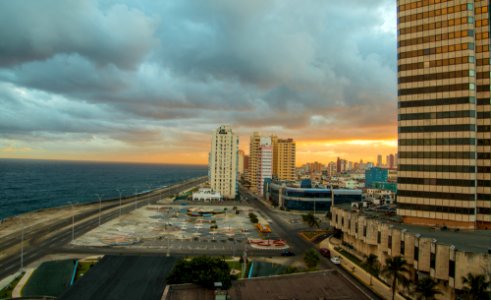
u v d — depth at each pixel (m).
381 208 139.62
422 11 114.38
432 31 112.50
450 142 107.38
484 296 62.47
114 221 187.62
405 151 114.25
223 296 61.16
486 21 109.69
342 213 133.62
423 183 110.75
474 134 105.69
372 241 108.50
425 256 83.25
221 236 154.25
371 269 95.62
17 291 87.38
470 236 92.25
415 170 112.31
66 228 165.38
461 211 104.44
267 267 109.81
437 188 108.44
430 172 109.88
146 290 75.00
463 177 104.94
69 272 101.88
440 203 107.69
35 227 167.62
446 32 110.44
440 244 79.25
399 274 76.69
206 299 63.91
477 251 74.06
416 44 114.62
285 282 72.56
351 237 128.00
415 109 113.38
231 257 119.81
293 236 158.50
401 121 115.38
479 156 107.44
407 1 116.94
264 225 175.62
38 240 140.00
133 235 152.12
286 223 192.50
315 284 71.69
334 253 126.44
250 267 108.69
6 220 188.50
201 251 126.94
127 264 91.00
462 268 72.94
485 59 109.00
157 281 80.00
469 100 105.75
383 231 100.56
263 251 129.62
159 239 145.38
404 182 113.81
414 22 115.44
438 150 109.00
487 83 108.31
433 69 111.44
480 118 108.38
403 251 90.56
